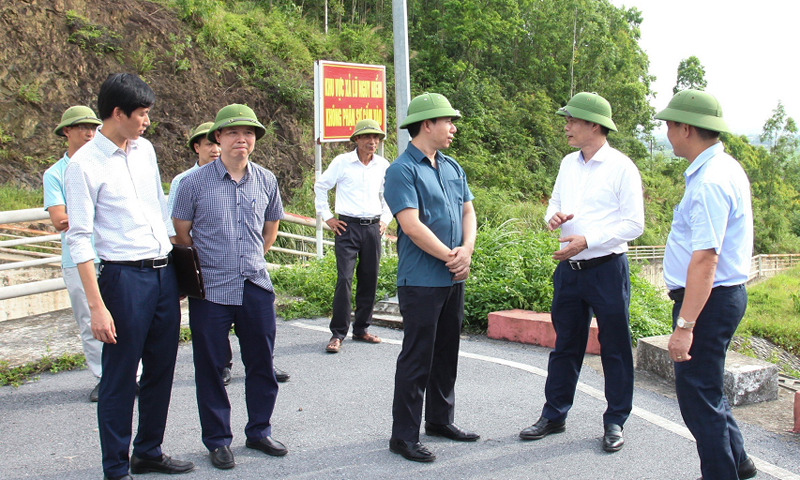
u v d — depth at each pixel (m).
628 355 3.54
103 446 2.95
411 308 3.32
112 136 2.96
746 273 2.79
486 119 27.47
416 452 3.31
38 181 12.28
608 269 3.54
